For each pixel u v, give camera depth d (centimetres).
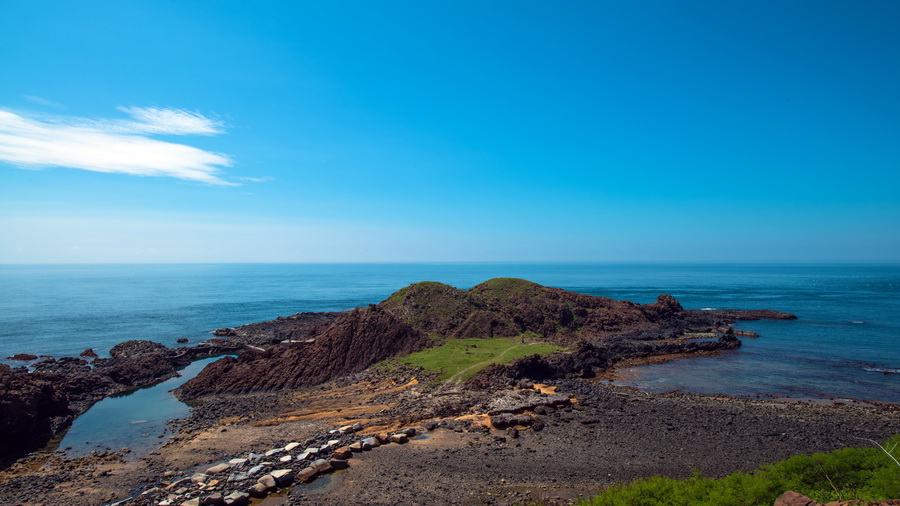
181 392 6575
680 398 5669
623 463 3694
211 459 3969
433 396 5612
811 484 2628
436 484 3322
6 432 4394
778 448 4006
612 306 11481
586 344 7675
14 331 11625
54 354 9181
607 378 6862
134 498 3238
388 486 3294
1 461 4122
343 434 4347
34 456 4241
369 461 3725
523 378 6328
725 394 5981
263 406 5681
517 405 4956
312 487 3291
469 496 3141
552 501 3023
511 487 3269
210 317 14562
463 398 5416
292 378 6888
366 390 6225
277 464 3622
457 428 4450
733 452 3919
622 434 4344
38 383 5341
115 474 3728
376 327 7900
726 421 4709
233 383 6725
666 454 3878
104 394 6438
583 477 3438
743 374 7031
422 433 4369
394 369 6938
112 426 5100
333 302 19275
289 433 4566
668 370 7350
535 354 6825
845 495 2378
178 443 4450
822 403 5497
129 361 7950
